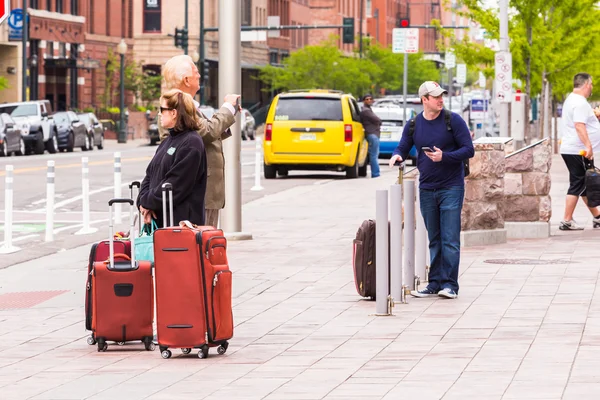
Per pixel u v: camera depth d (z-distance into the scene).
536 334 16.97
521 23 63.78
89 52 134.25
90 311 17.00
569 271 23.53
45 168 64.00
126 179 56.62
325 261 26.02
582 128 30.73
